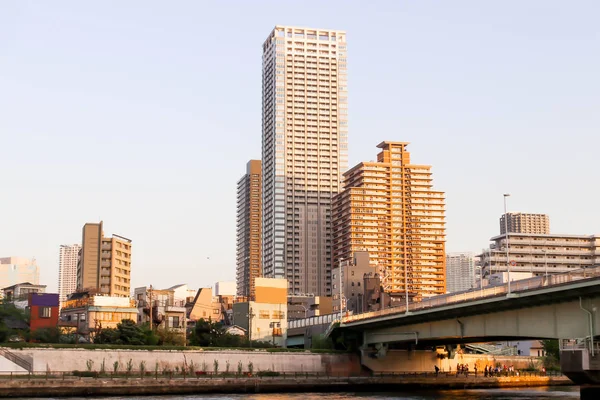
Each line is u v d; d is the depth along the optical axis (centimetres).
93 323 15538
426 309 10969
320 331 17075
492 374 14275
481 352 17712
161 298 19575
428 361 14438
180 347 12550
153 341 13788
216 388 11600
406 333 12456
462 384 13588
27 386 10119
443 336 11288
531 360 16175
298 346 18625
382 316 12488
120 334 13400
